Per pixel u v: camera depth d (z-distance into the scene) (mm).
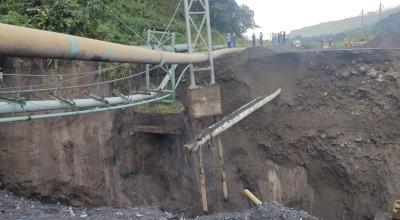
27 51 4457
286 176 19969
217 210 19500
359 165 18422
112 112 18000
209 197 19484
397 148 17938
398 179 17531
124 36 20562
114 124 18078
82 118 17531
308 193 19578
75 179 17578
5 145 17500
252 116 20484
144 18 24922
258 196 19969
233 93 20656
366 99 18703
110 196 17891
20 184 17578
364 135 18562
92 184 17594
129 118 18547
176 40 24641
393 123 18109
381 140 18250
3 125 17453
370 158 18281
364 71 18906
